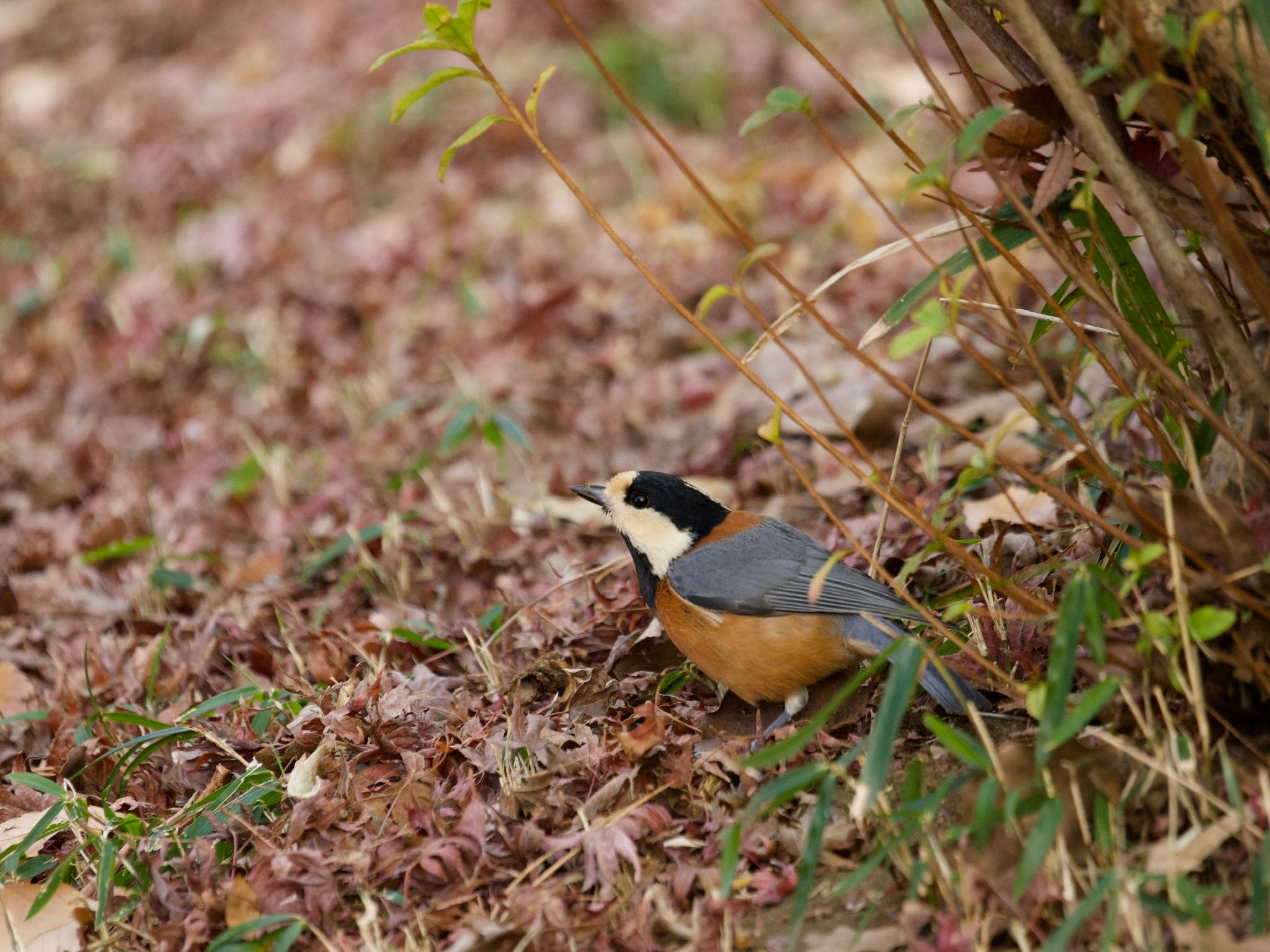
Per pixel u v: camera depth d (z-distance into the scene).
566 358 15.98
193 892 7.53
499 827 7.60
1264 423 6.77
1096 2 6.13
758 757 6.46
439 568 12.08
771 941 6.73
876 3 23.22
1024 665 7.91
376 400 15.73
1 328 19.05
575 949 6.86
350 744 8.66
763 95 21.53
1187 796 6.56
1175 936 6.13
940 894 6.63
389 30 25.02
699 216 18.06
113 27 28.14
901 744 7.82
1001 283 14.30
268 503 14.13
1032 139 7.01
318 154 21.69
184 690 10.75
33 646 12.02
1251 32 6.07
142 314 18.25
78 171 22.67
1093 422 6.99
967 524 10.32
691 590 8.52
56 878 7.62
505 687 9.38
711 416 14.12
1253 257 6.77
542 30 23.33
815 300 7.45
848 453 12.82
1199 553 6.62
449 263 18.56
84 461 15.46
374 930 7.00
